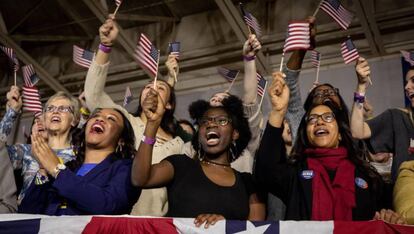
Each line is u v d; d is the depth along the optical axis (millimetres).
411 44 5961
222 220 2043
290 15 6535
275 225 2006
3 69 8055
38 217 2158
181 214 2232
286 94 2342
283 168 2385
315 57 3893
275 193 2432
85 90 3160
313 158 2465
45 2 6945
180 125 3395
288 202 2334
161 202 2818
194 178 2322
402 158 3070
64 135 3156
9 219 2170
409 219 2111
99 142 2586
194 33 7027
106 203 2258
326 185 2316
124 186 2350
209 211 2230
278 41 6469
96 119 2631
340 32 6207
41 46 8070
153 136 2186
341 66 6176
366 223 1973
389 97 5836
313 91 3068
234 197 2303
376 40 5906
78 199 2244
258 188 2438
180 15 7207
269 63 6523
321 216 2230
